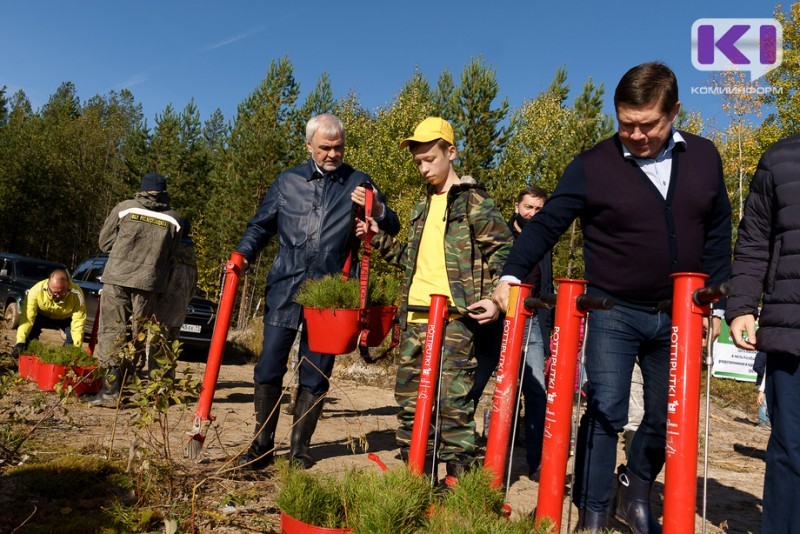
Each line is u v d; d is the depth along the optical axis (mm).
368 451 4699
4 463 3365
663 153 2754
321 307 3580
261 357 3934
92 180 47375
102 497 3033
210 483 3346
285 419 5754
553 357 2244
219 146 40844
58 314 7195
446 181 3633
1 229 42719
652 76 2490
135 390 3295
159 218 5867
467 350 3379
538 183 30297
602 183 2762
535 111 34281
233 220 29344
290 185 4156
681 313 1963
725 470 5664
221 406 6156
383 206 4078
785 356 2783
